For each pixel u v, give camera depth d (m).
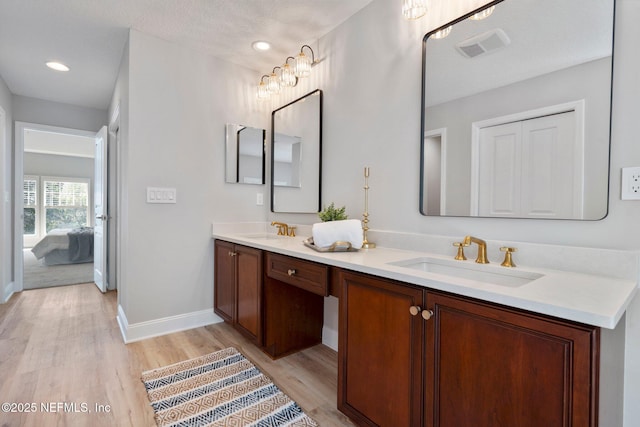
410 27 1.76
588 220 1.17
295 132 2.59
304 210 2.48
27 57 2.67
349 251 1.71
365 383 1.29
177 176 2.47
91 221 8.51
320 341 2.31
